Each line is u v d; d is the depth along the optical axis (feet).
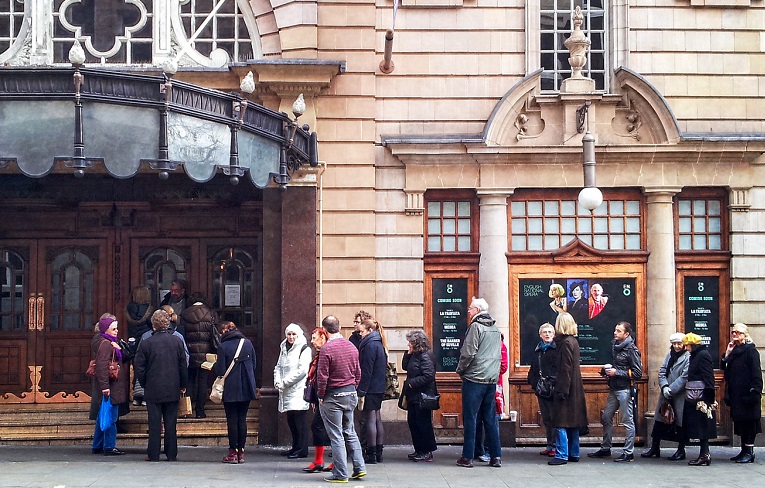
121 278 46.34
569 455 39.27
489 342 37.81
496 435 37.83
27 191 45.65
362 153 44.14
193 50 44.80
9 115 33.42
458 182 44.34
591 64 45.73
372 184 44.11
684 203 45.34
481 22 44.86
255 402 44.83
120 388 39.65
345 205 43.98
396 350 44.04
